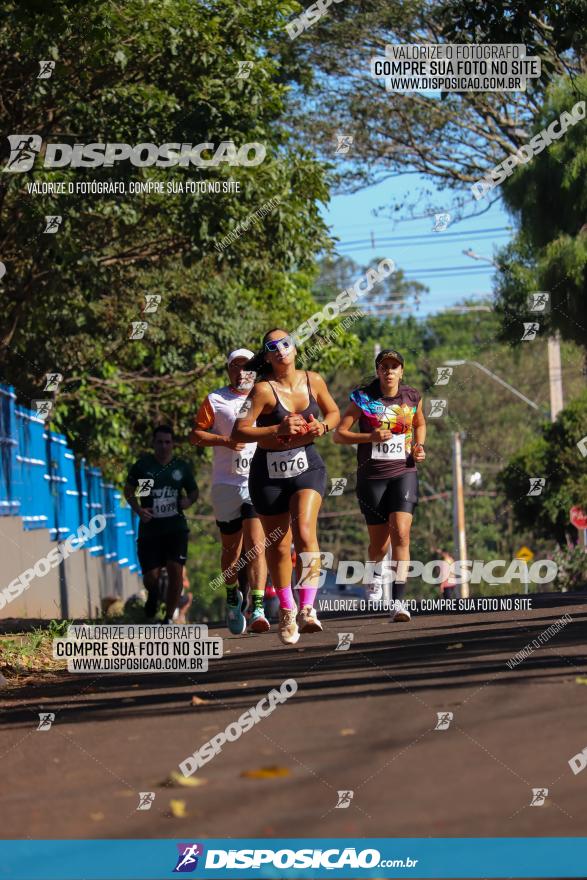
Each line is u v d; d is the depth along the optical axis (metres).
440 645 9.21
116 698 7.78
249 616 10.48
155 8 15.78
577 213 23.42
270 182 17.06
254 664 9.05
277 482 9.10
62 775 5.48
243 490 10.84
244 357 10.98
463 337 65.38
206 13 16.58
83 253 16.92
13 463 18.53
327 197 18.67
